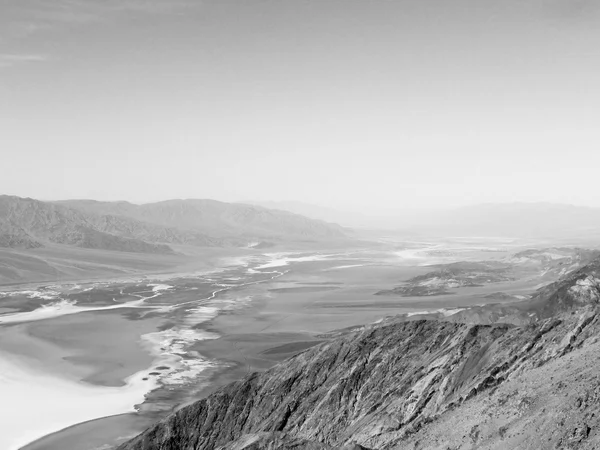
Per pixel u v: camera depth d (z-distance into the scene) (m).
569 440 19.83
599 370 23.03
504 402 26.67
